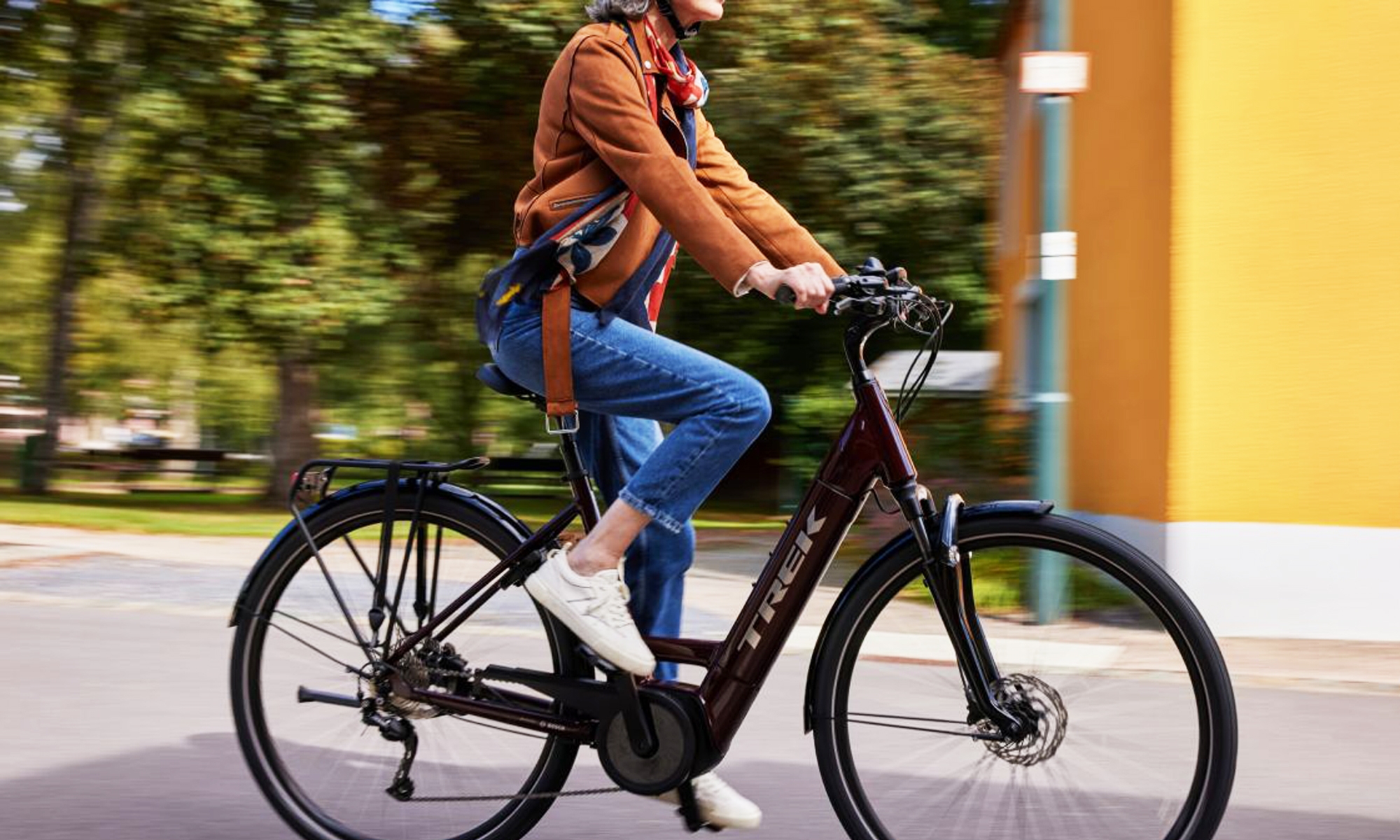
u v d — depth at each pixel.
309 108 14.25
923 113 14.92
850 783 2.87
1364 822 3.50
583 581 2.81
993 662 2.78
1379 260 6.69
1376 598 6.65
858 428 2.82
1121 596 2.71
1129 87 8.01
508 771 3.03
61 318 19.42
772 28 14.50
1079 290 9.56
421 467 2.99
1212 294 6.86
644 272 2.88
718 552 8.02
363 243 15.38
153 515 13.82
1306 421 6.73
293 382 17.39
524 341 2.82
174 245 15.34
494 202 16.42
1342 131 6.73
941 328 2.89
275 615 3.09
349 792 3.09
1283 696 5.12
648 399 2.80
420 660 2.98
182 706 4.53
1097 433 8.82
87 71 15.38
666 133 2.82
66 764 3.83
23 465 19.38
